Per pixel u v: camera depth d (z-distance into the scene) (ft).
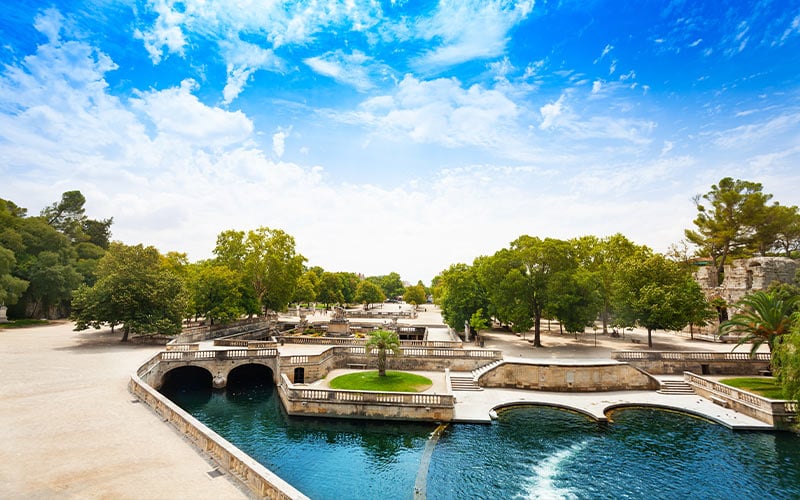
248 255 295.69
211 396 156.25
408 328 273.75
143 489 59.52
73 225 370.53
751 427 119.03
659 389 155.74
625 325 205.77
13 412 93.20
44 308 295.89
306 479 92.68
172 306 193.16
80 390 111.55
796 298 141.59
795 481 91.20
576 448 107.76
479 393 150.71
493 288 215.51
